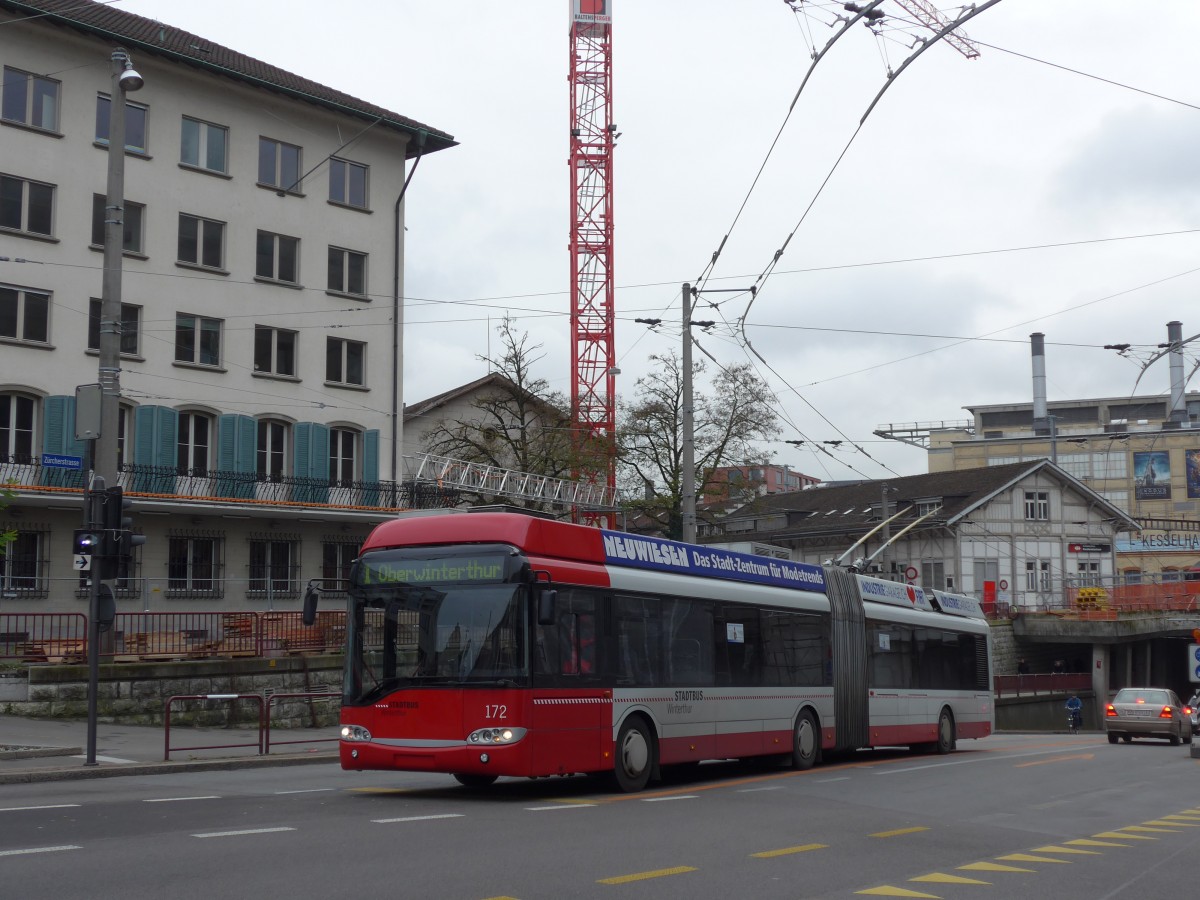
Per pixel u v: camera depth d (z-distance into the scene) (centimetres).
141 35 3991
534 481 4972
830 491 8138
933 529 6794
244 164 4266
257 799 1502
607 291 7281
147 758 2016
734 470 5525
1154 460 11119
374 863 1010
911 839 1286
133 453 3872
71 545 3616
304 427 4284
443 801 1522
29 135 3744
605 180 7381
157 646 2845
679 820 1367
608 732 1647
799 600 2195
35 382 3691
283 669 2941
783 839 1244
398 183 4719
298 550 4216
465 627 1532
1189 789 1953
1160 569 8619
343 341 4503
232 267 4200
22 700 2516
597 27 7450
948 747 2734
